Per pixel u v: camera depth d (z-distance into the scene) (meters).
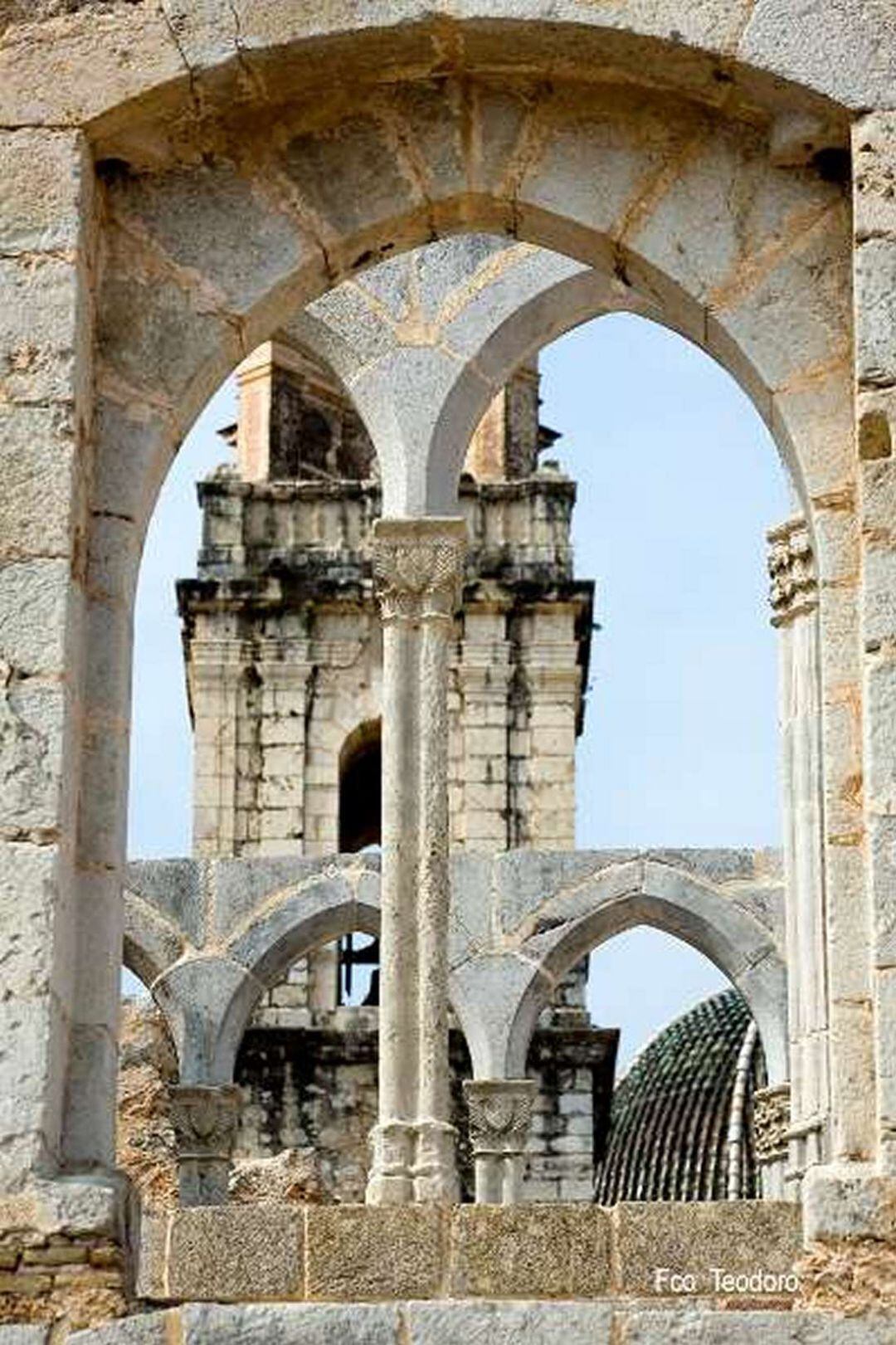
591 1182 96.75
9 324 27.56
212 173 28.84
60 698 26.75
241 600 111.50
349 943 104.06
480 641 111.06
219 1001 72.38
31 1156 25.67
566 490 112.31
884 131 27.77
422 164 28.88
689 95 28.64
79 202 27.92
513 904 73.06
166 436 28.41
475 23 28.17
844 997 26.44
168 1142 68.50
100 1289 25.41
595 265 29.38
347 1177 97.50
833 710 27.17
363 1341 25.25
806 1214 25.77
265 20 28.22
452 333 48.69
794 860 48.53
